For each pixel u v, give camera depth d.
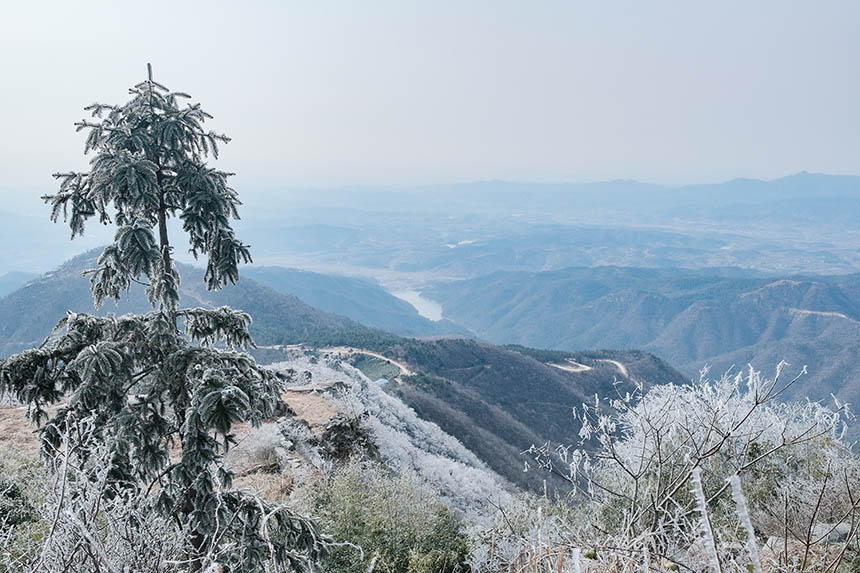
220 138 4.96
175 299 4.69
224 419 4.09
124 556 2.57
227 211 4.99
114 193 4.35
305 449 12.09
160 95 4.83
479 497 15.27
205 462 4.38
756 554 1.44
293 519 4.66
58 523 2.49
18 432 11.11
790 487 4.52
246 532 4.38
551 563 2.60
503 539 3.95
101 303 4.72
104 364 4.13
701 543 2.38
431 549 6.17
